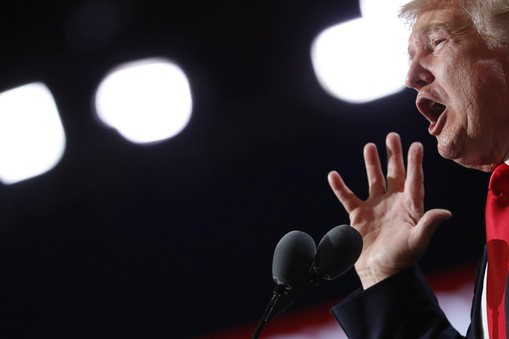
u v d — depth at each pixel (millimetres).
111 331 19281
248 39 20375
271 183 19703
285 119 20031
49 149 20734
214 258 19359
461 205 18250
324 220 19078
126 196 20422
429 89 7316
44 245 20391
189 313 19016
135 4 20422
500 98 7039
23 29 20625
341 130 19703
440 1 7426
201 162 20234
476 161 7324
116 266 19828
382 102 19531
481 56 7078
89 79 20703
